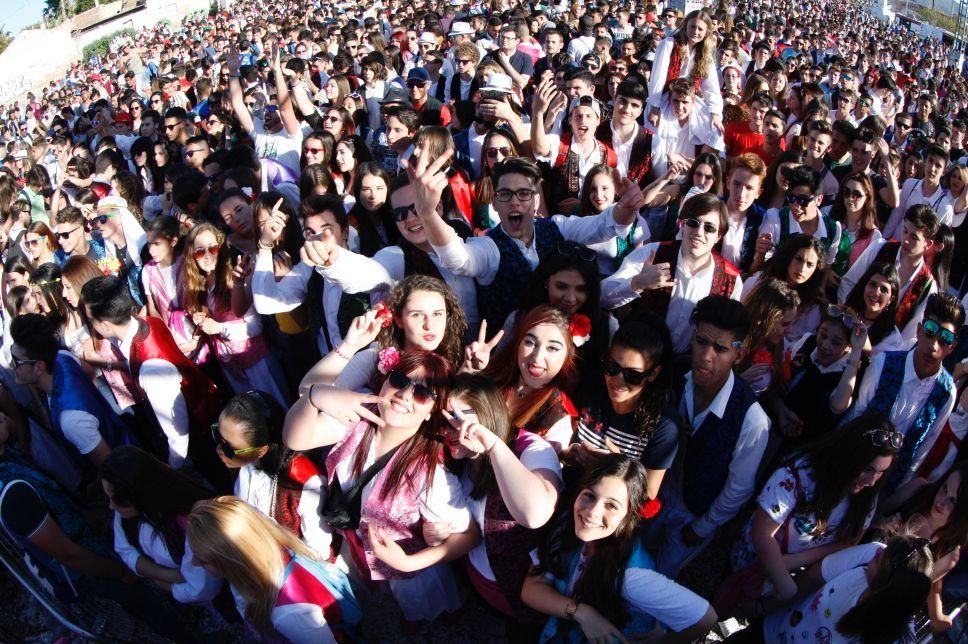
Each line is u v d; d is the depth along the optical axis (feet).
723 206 11.74
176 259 14.07
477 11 48.24
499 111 16.53
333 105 22.85
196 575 9.18
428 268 11.87
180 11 151.23
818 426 11.38
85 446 11.75
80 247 17.35
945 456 11.04
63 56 139.85
